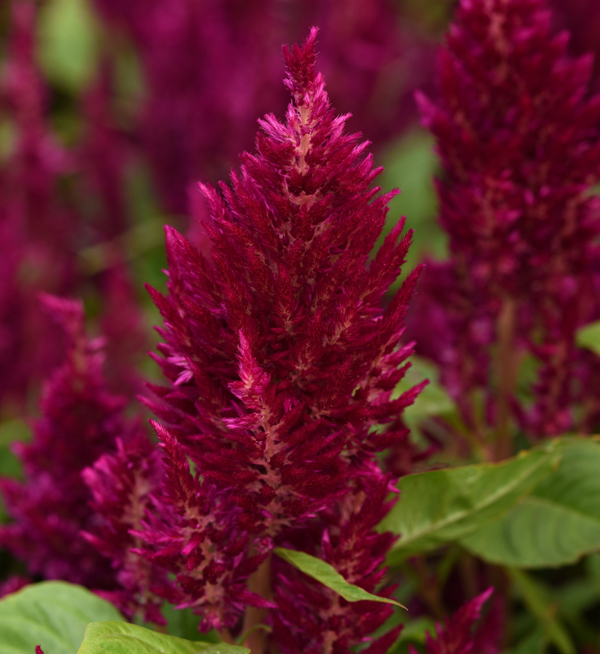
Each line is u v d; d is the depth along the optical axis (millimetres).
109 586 641
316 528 553
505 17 640
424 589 682
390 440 534
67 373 635
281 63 986
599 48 856
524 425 687
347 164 515
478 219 648
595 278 710
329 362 523
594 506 659
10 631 586
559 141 638
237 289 513
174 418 540
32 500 638
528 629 740
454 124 652
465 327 694
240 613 544
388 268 518
